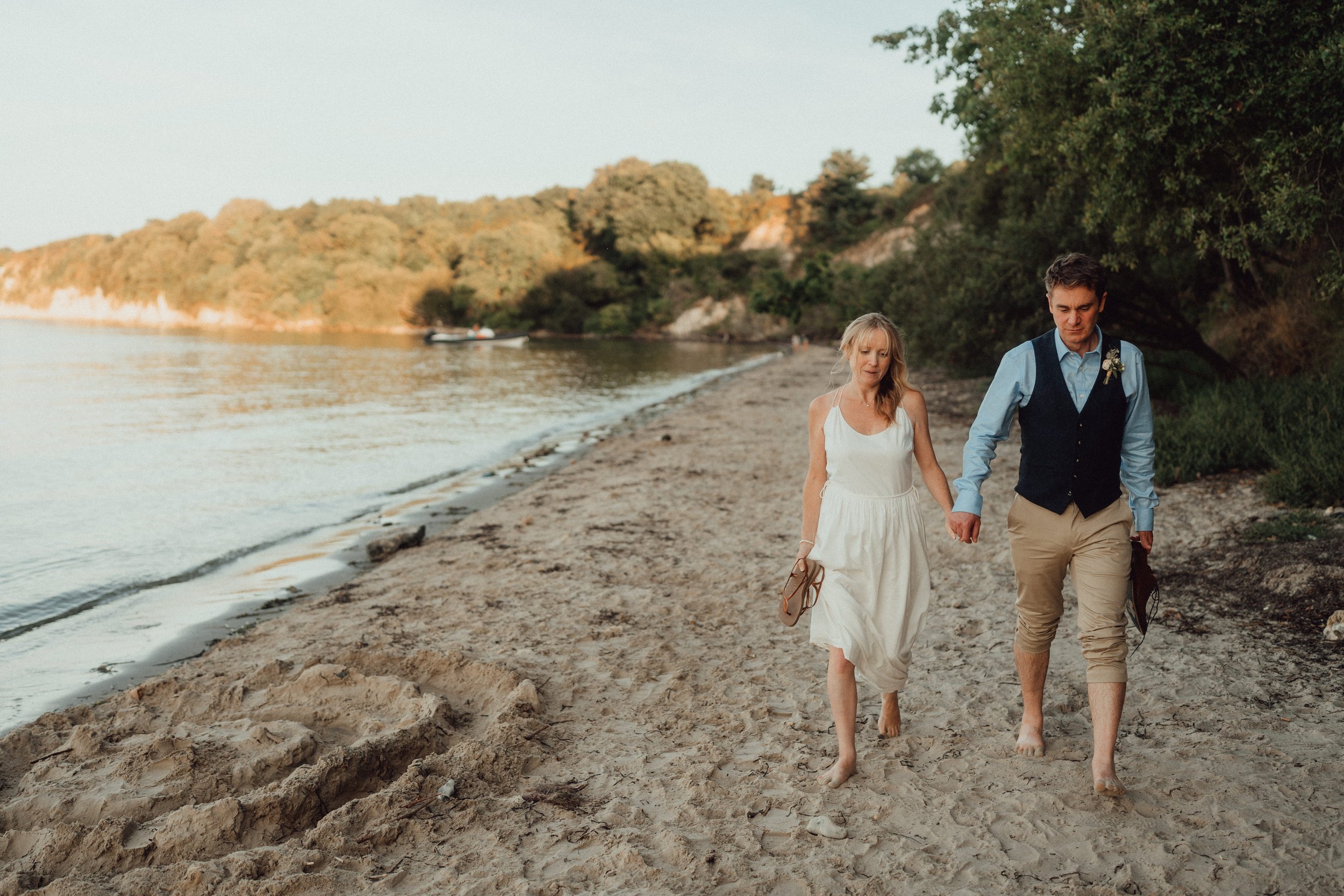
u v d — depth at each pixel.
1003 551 6.80
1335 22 7.07
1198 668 4.29
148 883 2.69
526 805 3.24
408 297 91.19
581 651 5.00
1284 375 11.63
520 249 86.75
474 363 42.94
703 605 5.92
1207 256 12.88
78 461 13.88
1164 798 3.12
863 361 3.19
